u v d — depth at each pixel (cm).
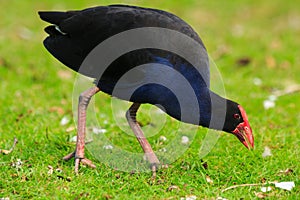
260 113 1407
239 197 952
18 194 952
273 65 1797
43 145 1138
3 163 1040
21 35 1909
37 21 2066
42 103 1420
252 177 1028
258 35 2078
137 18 1025
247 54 1878
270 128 1297
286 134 1248
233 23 2202
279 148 1168
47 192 952
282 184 994
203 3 2367
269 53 1889
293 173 1050
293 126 1325
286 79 1711
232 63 1816
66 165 1059
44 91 1505
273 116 1378
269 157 1115
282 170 1060
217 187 991
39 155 1084
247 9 2348
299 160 1101
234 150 1143
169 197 944
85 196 937
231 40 2017
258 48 1944
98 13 1048
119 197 932
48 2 2236
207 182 1006
